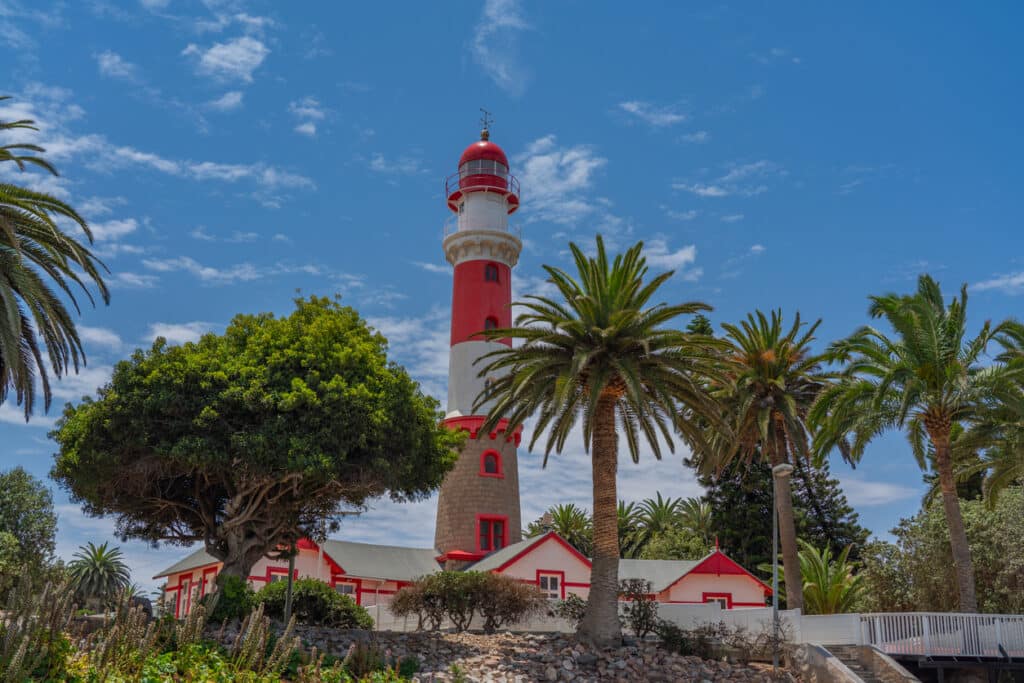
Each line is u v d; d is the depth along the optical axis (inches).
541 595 1533.0
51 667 613.0
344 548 2191.2
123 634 673.0
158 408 1158.3
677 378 1342.3
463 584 1465.3
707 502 2866.6
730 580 2126.0
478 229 2391.7
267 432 1152.2
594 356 1352.1
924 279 1561.3
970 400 1446.9
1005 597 1706.4
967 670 1291.8
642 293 1396.4
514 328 1375.5
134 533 1400.1
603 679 1192.8
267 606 1608.0
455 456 1446.9
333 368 1235.9
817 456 1614.2
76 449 1189.7
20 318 1075.9
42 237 1124.5
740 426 1651.1
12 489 1642.5
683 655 1314.0
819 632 1316.4
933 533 1807.3
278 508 1277.1
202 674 692.7
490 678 1118.4
